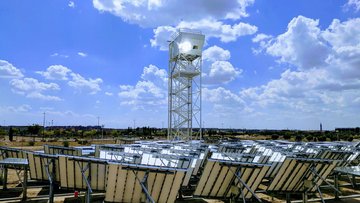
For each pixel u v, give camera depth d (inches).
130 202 486.9
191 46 1539.1
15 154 724.7
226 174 502.0
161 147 695.1
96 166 522.6
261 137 3410.4
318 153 754.2
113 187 475.2
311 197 749.9
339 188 839.7
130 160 514.9
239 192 501.0
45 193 721.6
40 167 614.9
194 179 721.0
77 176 529.0
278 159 685.3
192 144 845.8
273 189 558.9
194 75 1565.0
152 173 460.4
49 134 3169.3
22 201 657.6
